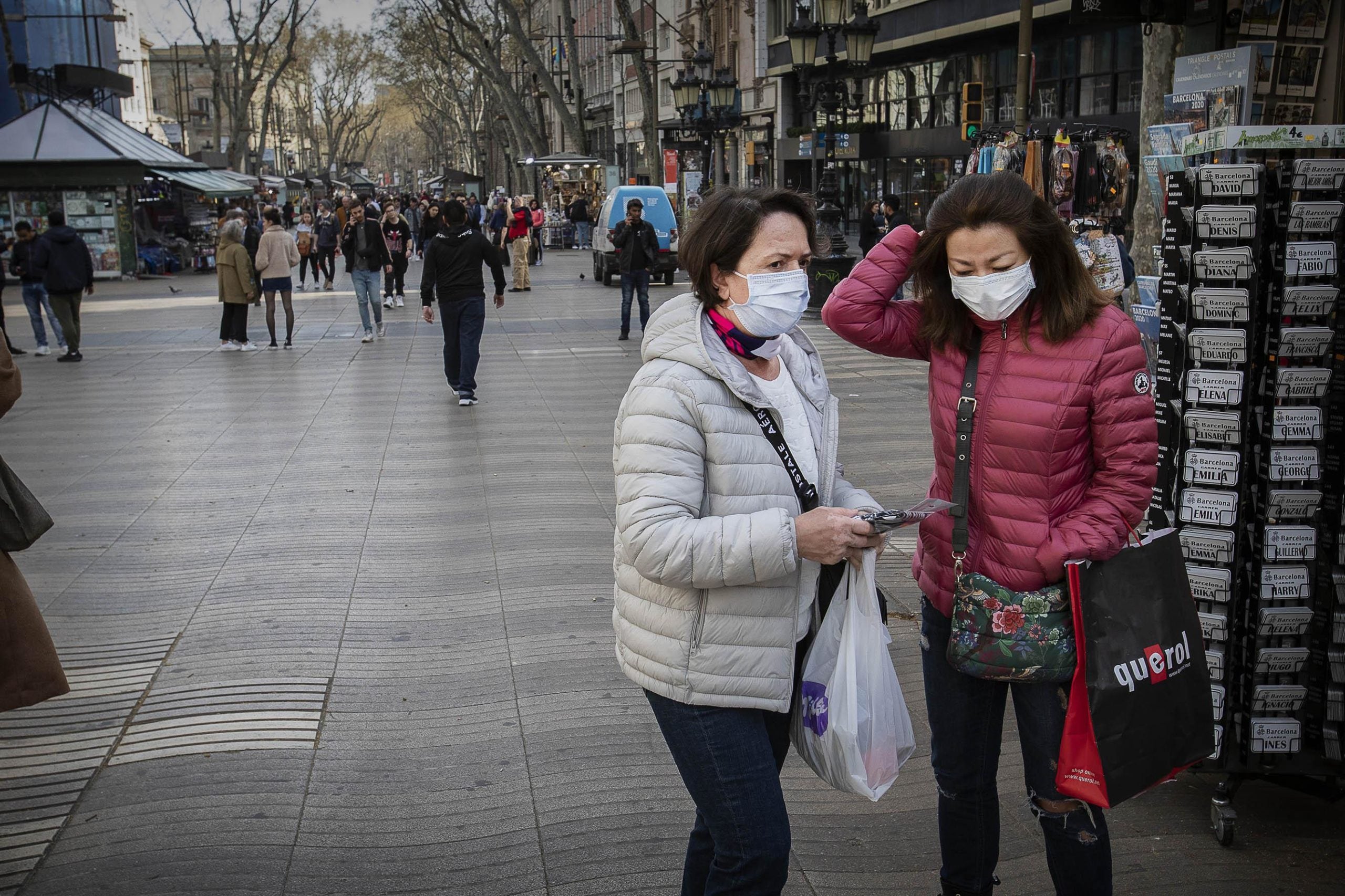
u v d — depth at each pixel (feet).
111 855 11.09
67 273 47.09
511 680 15.06
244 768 12.78
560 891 10.42
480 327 35.55
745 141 150.82
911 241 9.36
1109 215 29.53
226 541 21.49
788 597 7.84
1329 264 10.65
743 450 7.84
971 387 8.69
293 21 170.50
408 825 11.61
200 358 48.03
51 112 95.91
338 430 31.99
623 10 111.75
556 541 21.07
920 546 9.37
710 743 7.74
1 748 13.32
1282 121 23.52
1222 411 11.00
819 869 10.75
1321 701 11.19
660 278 82.38
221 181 114.52
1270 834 11.24
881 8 102.99
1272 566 10.93
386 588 18.76
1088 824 8.74
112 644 16.52
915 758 12.94
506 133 193.16
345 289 83.76
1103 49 76.69
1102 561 8.32
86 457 29.01
